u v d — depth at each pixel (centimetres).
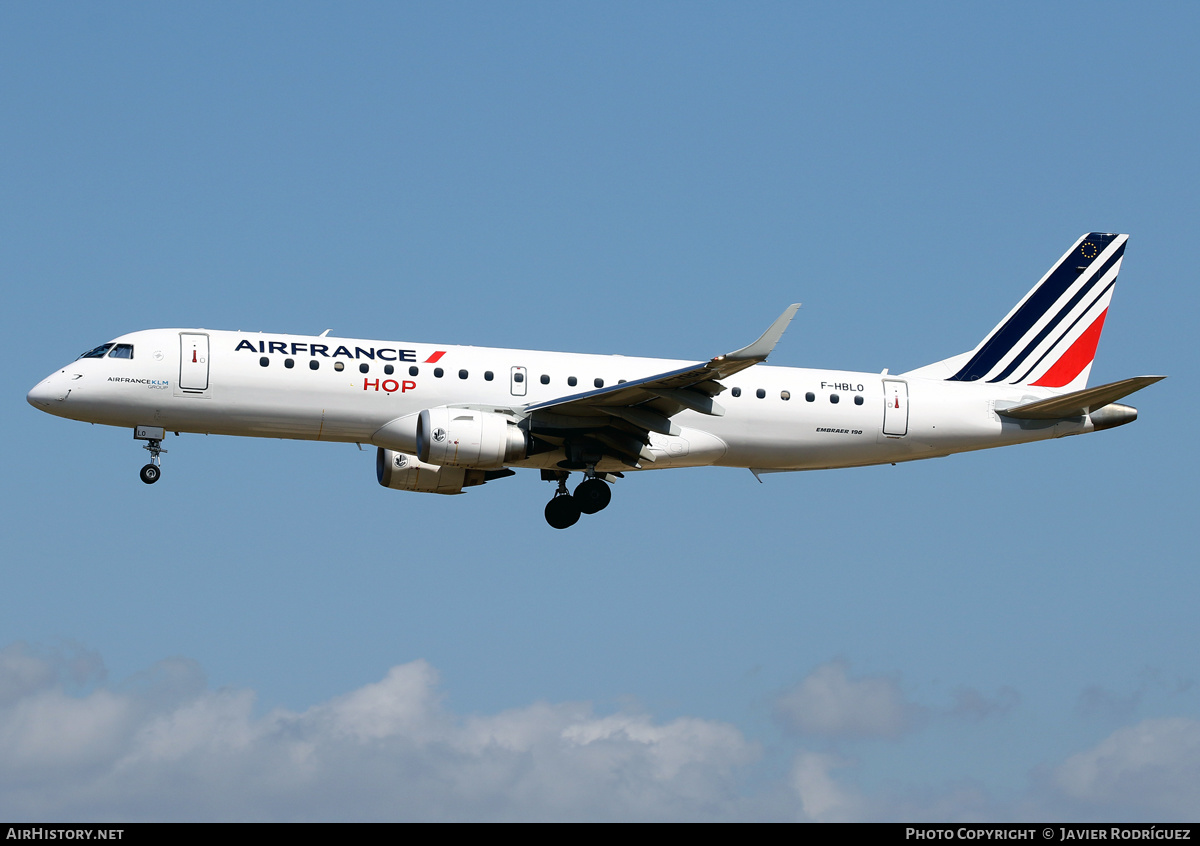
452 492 13225
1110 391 12912
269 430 11994
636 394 11469
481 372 12238
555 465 12269
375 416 12006
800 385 13050
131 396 11669
